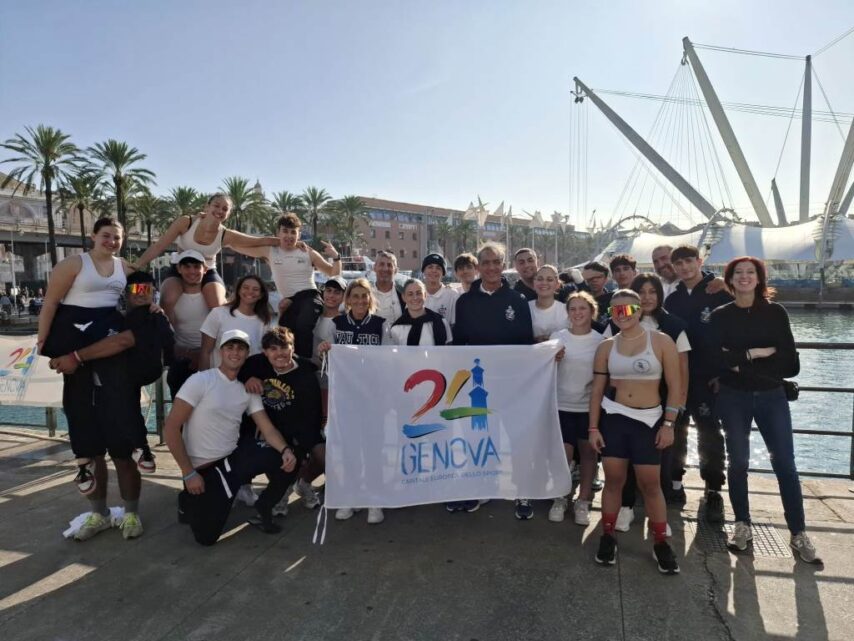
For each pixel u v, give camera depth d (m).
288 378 3.93
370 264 30.50
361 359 3.77
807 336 30.30
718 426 4.03
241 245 4.81
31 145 34.59
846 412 12.43
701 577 3.16
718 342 3.64
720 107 53.91
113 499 4.34
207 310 4.54
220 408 3.63
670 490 4.21
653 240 66.38
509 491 3.90
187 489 3.59
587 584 3.10
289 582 3.15
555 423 3.91
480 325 4.27
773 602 2.90
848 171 50.62
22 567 3.32
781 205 73.81
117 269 3.86
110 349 3.57
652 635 2.65
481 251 4.28
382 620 2.79
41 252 60.22
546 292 4.50
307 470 4.25
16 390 6.06
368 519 3.95
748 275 3.45
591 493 4.02
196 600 2.97
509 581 3.14
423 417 3.83
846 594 2.97
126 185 38.97
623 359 3.40
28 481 4.76
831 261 54.16
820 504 4.16
